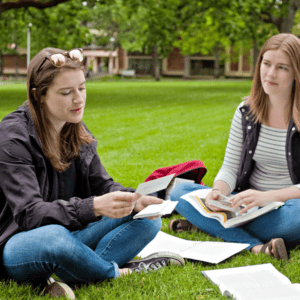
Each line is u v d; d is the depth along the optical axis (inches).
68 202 81.5
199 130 385.4
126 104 639.1
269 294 82.1
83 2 721.6
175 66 2361.0
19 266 80.7
